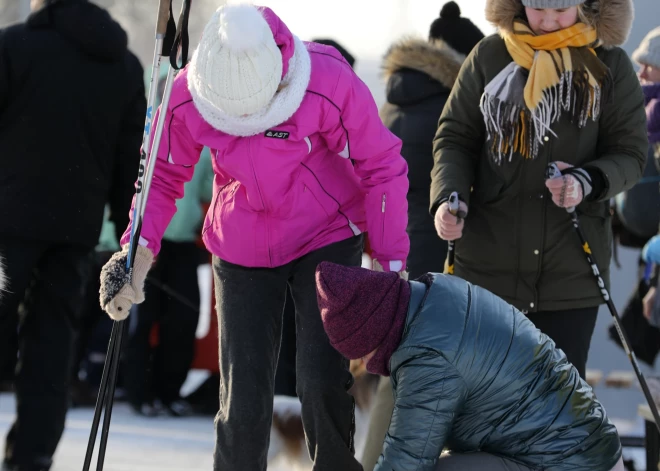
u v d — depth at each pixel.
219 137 9.34
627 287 17.30
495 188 11.09
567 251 10.94
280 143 9.27
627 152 11.02
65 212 12.77
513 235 11.03
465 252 11.41
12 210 12.61
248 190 9.52
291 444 13.06
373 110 9.59
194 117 9.38
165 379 18.70
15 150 12.70
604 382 16.86
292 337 15.79
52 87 12.72
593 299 11.04
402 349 7.96
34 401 12.73
